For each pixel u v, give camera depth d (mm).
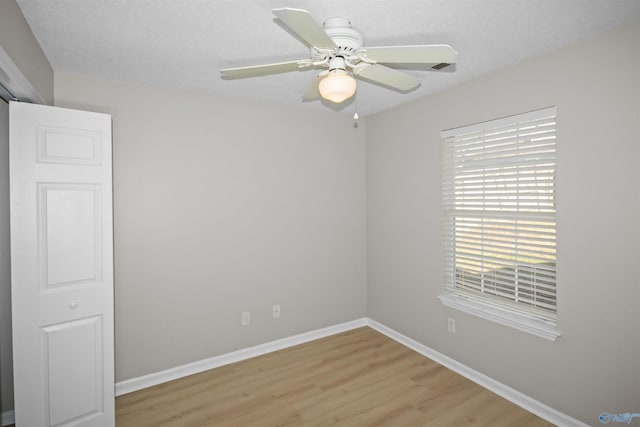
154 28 1792
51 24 1750
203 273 2855
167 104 2695
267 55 2131
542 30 1843
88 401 2047
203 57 2143
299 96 2934
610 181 1871
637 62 1762
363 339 3420
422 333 3102
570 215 2051
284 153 3230
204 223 2854
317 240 3443
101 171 2084
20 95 1838
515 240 2404
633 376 1811
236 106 2982
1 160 2172
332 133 3514
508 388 2404
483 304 2611
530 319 2301
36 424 1892
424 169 3023
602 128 1895
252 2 1558
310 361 2980
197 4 1574
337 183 3555
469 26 1794
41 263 1902
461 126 2684
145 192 2617
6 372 2211
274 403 2381
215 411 2299
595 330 1951
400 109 3264
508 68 2344
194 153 2801
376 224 3600
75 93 2381
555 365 2143
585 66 1960
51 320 1928
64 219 1971
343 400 2406
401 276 3307
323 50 1481
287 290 3275
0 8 1397
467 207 2703
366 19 1705
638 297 1785
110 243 2115
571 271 2055
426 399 2408
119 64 2234
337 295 3582
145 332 2631
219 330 2936
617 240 1853
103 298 2092
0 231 2180
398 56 1522
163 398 2455
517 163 2354
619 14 1689
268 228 3158
